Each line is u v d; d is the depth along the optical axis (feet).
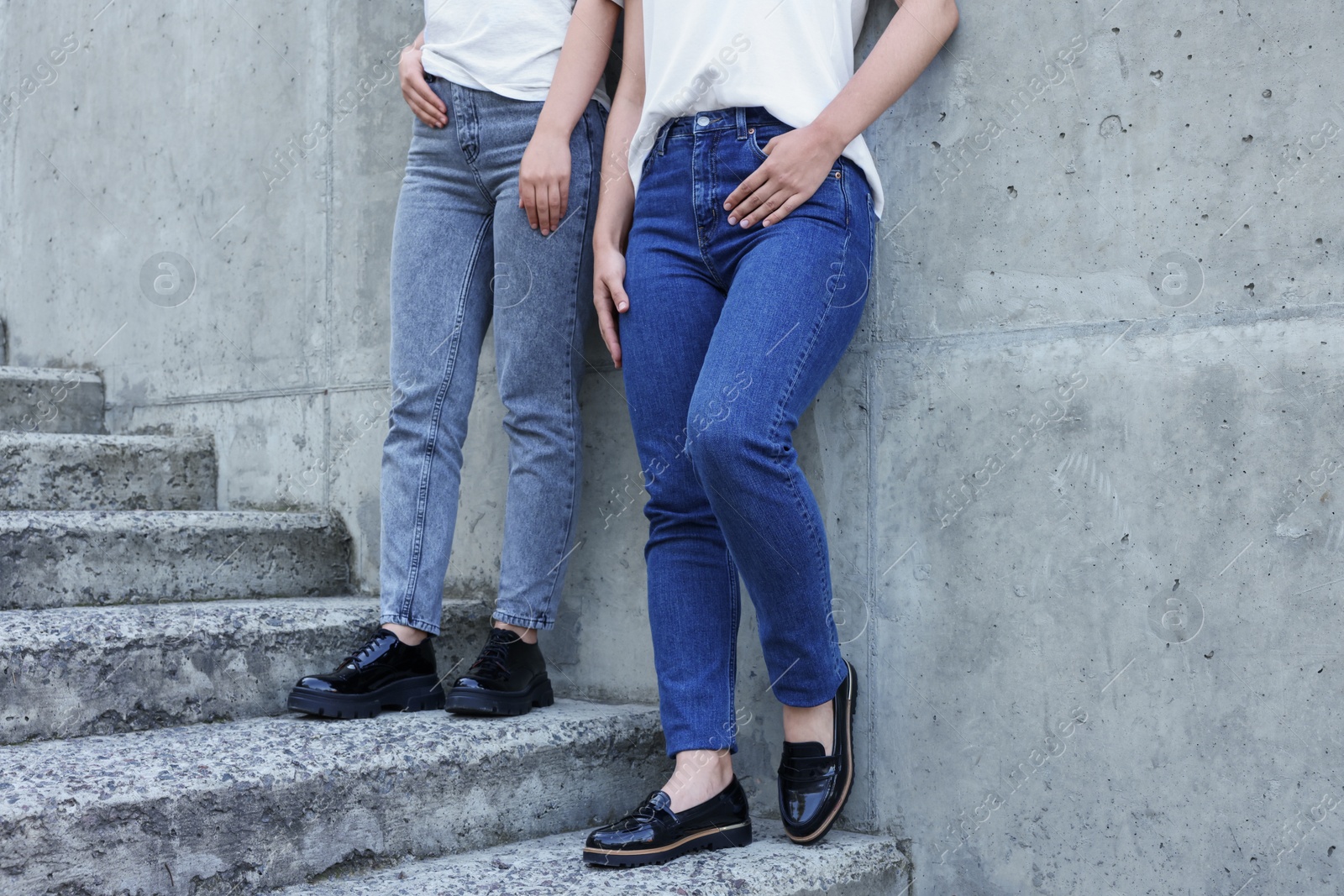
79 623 4.92
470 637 6.34
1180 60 4.40
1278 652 4.12
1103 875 4.50
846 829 5.22
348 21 7.55
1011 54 4.84
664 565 4.83
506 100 5.68
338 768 4.38
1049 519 4.69
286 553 7.04
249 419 7.99
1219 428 4.28
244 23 8.23
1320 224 4.08
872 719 5.18
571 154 5.64
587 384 6.36
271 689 5.41
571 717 5.45
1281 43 4.17
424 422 5.77
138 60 9.04
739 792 4.80
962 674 4.92
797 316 4.37
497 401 6.73
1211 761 4.25
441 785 4.68
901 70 4.62
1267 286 4.18
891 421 5.17
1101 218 4.58
